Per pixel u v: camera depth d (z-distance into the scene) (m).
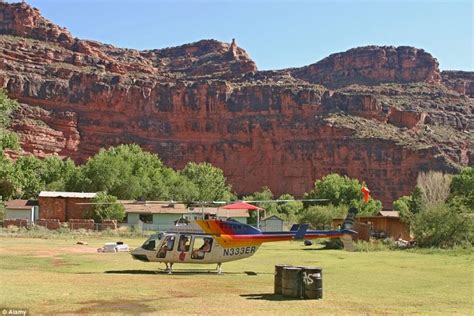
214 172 121.88
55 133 150.12
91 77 162.75
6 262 27.38
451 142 159.88
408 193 147.50
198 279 22.22
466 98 191.25
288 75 191.50
